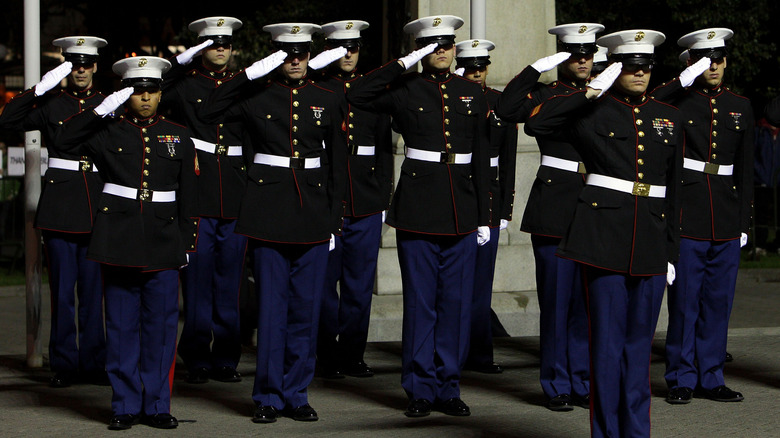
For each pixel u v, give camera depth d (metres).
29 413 16.19
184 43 42.03
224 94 15.38
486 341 18.67
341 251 18.53
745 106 17.03
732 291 17.00
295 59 15.55
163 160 15.34
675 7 36.72
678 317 16.83
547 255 16.62
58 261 17.95
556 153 16.72
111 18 43.06
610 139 13.21
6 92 61.72
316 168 15.80
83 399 17.11
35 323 19.78
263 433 14.91
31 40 19.53
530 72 14.62
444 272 15.98
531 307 22.02
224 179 18.33
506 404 16.67
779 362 19.44
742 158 17.02
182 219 15.56
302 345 15.77
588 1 37.28
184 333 18.39
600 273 13.23
